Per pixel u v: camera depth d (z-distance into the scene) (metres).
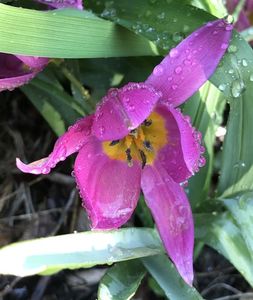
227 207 0.10
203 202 0.10
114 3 0.09
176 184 0.09
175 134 0.09
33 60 0.09
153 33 0.09
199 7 0.10
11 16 0.08
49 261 0.08
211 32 0.08
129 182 0.09
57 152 0.08
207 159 0.10
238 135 0.10
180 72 0.08
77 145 0.08
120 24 0.09
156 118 0.09
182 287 0.09
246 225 0.09
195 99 0.10
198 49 0.08
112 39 0.09
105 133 0.08
